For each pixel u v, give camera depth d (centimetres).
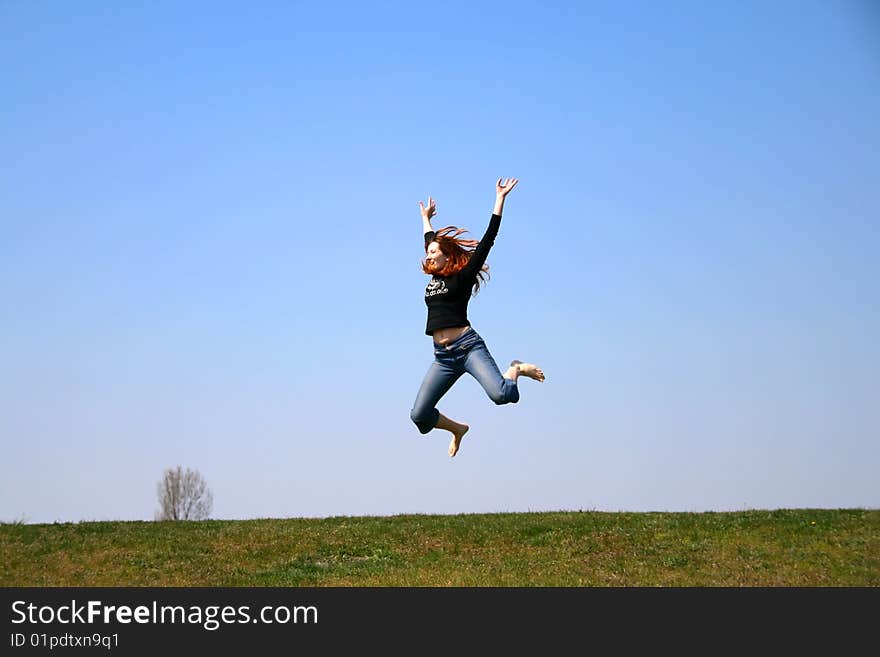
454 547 1730
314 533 1847
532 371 1148
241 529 1895
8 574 1498
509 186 1130
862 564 1561
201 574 1546
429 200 1184
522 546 1730
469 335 1120
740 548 1666
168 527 1916
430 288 1142
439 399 1166
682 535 1767
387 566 1620
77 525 1894
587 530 1827
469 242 1148
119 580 1491
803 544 1678
